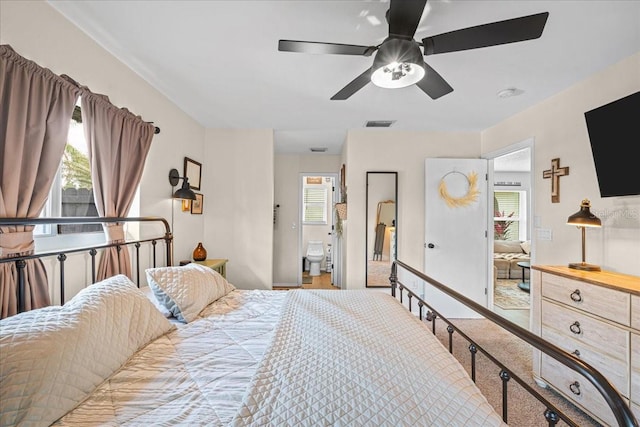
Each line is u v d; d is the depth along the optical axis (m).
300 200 4.88
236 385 0.97
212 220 3.45
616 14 1.44
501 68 2.00
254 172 3.47
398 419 0.74
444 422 0.75
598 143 1.91
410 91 2.41
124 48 1.80
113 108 1.73
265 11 1.47
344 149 3.92
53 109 1.34
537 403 1.85
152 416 0.81
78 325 0.96
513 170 6.30
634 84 1.80
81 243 1.70
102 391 0.93
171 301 1.57
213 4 1.42
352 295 1.89
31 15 1.34
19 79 1.19
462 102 2.61
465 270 3.42
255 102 2.67
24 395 0.74
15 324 0.88
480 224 3.43
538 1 1.36
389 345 1.12
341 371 0.92
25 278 1.19
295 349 1.07
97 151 1.63
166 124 2.55
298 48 1.35
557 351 0.77
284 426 0.70
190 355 1.17
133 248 2.12
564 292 1.83
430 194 3.42
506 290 4.68
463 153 3.54
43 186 1.31
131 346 1.14
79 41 1.61
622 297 1.50
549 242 2.44
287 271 4.84
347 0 1.39
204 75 2.14
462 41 1.27
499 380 2.10
